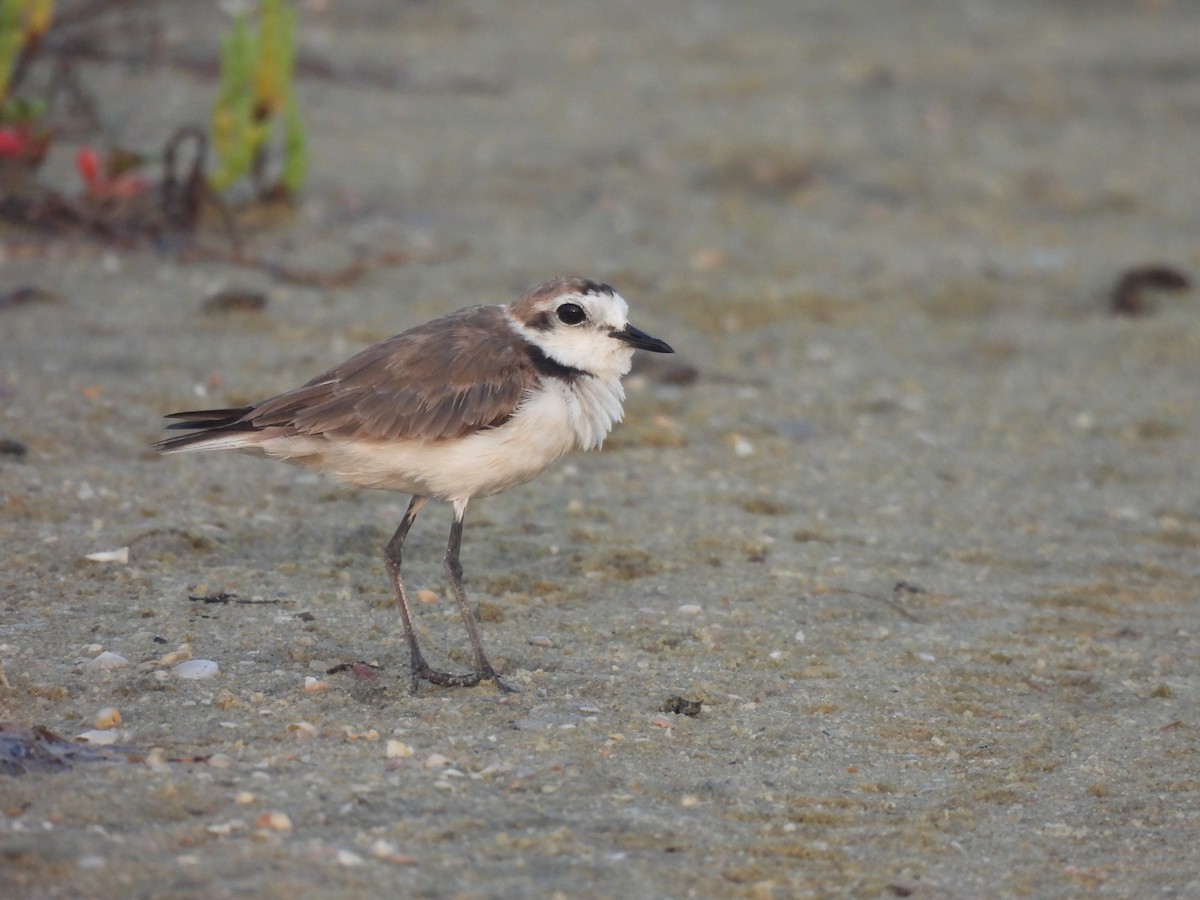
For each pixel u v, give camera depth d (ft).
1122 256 63.82
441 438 30.04
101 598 32.68
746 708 30.22
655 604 35.29
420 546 37.65
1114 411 50.47
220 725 27.30
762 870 24.03
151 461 41.19
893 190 69.92
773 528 40.60
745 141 73.10
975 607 36.24
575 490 42.32
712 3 98.94
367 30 85.46
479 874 22.93
